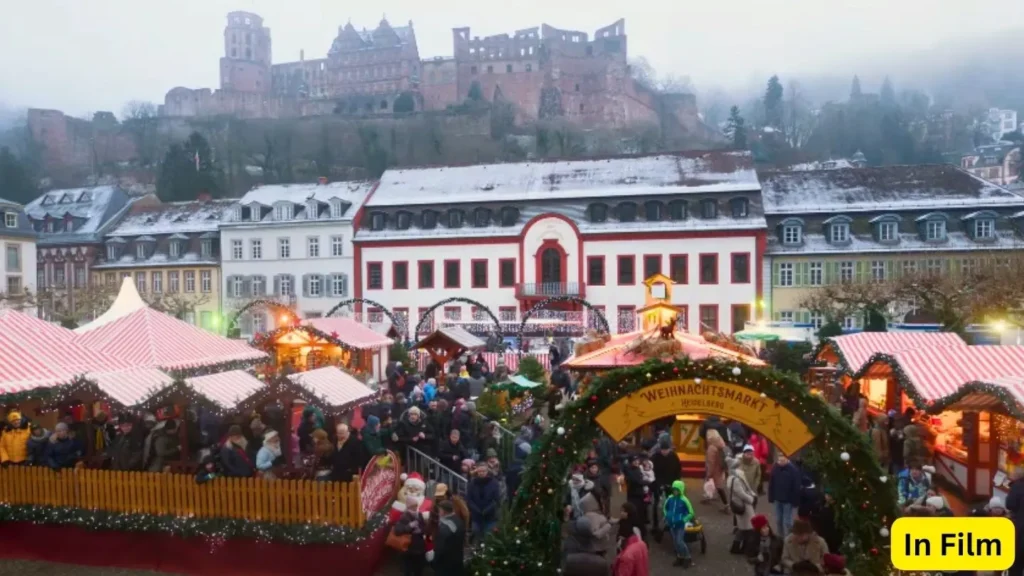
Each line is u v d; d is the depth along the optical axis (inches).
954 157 5684.1
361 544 445.4
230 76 6638.8
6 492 505.7
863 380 909.8
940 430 680.4
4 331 649.0
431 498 519.8
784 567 407.2
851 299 1528.1
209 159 3587.6
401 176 2304.4
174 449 523.2
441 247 2081.7
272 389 559.2
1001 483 578.2
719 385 366.3
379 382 1122.0
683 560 477.4
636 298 1968.5
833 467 355.6
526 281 2021.4
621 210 1994.3
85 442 565.6
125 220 2490.2
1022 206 1834.4
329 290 2182.6
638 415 377.7
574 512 471.8
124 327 820.0
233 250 2260.1
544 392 946.1
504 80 5802.2
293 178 4170.8
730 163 2058.3
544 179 2149.4
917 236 1873.8
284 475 510.0
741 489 494.9
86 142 5319.9
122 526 473.7
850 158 4709.6
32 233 2230.6
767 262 1929.1
